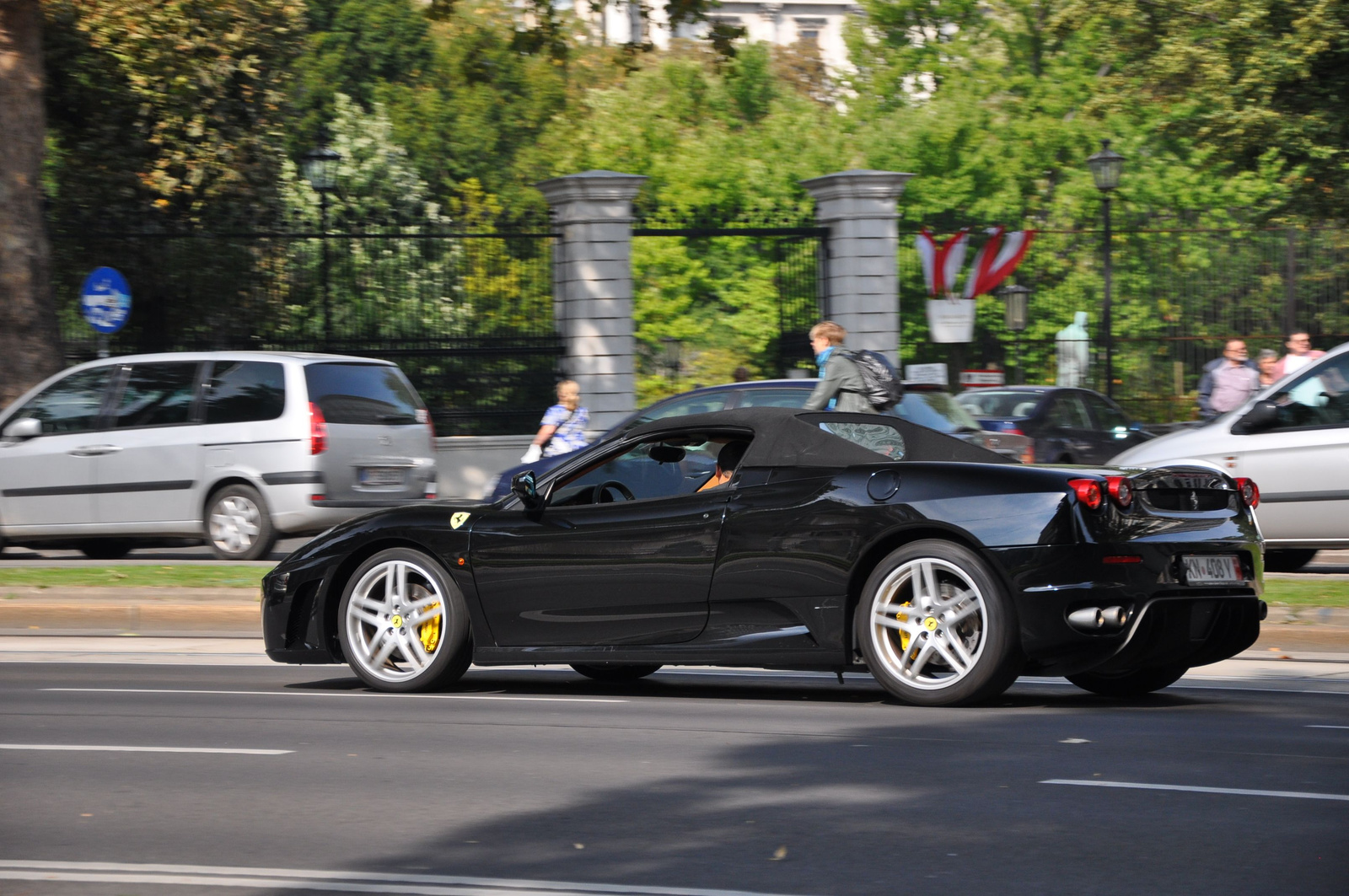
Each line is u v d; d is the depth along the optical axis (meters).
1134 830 14.98
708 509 23.78
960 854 14.16
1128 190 116.69
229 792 17.55
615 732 21.22
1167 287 81.62
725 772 18.19
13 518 47.00
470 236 65.31
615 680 28.14
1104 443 60.78
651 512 24.19
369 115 138.12
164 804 16.98
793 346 67.88
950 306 68.88
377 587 26.42
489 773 18.42
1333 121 73.81
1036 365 77.81
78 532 46.47
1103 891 12.88
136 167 79.81
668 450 25.44
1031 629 21.59
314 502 44.50
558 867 13.93
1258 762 18.45
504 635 25.05
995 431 54.34
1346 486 38.28
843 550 22.72
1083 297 92.31
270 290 63.88
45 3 72.44
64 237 62.59
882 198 67.44
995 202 116.25
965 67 127.38
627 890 13.11
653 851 14.47
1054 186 122.56
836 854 14.24
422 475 47.75
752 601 23.38
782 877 13.49
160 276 62.91
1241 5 75.69
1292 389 39.56
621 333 66.06
